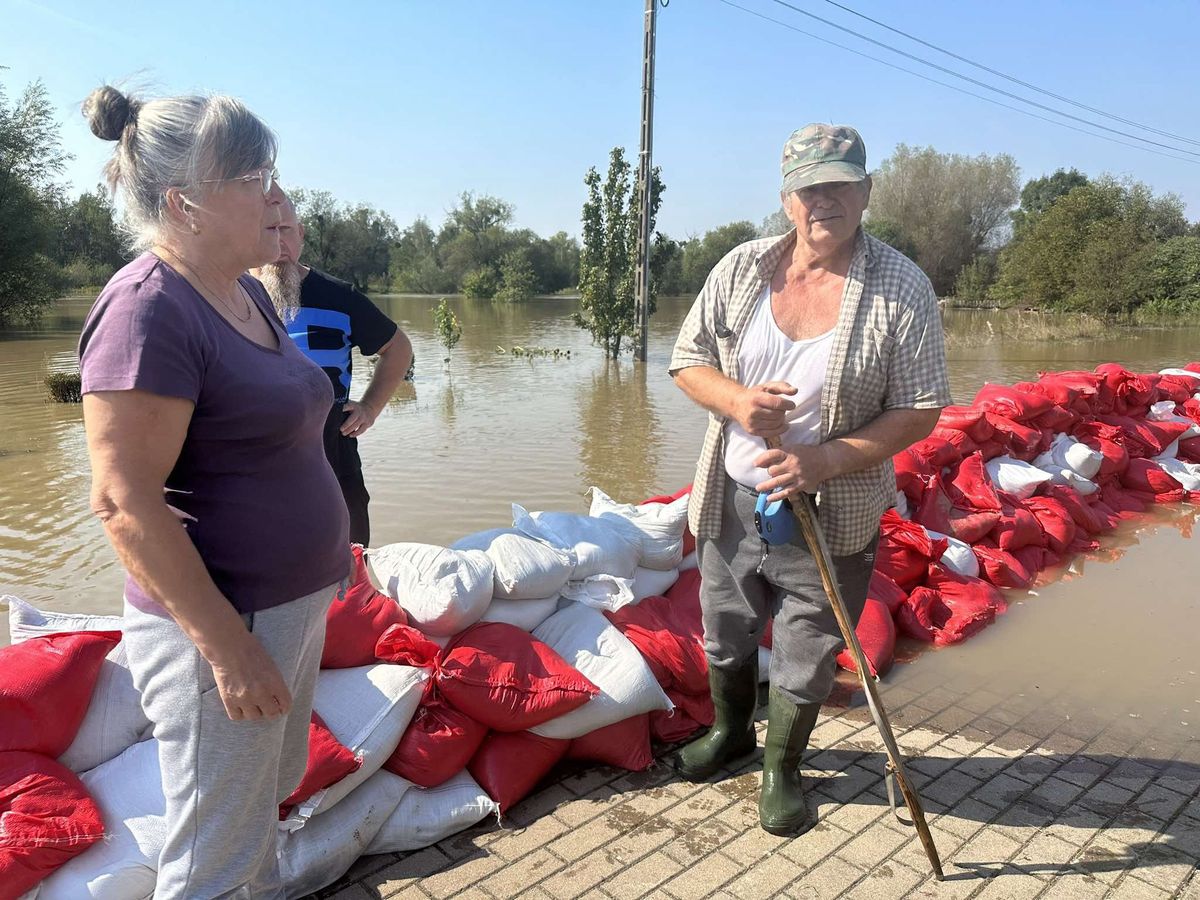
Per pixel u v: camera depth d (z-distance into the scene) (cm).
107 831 219
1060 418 622
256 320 192
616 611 340
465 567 311
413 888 244
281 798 219
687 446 1009
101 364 156
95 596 559
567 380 1666
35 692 229
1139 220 3584
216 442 173
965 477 523
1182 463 690
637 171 2061
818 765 305
